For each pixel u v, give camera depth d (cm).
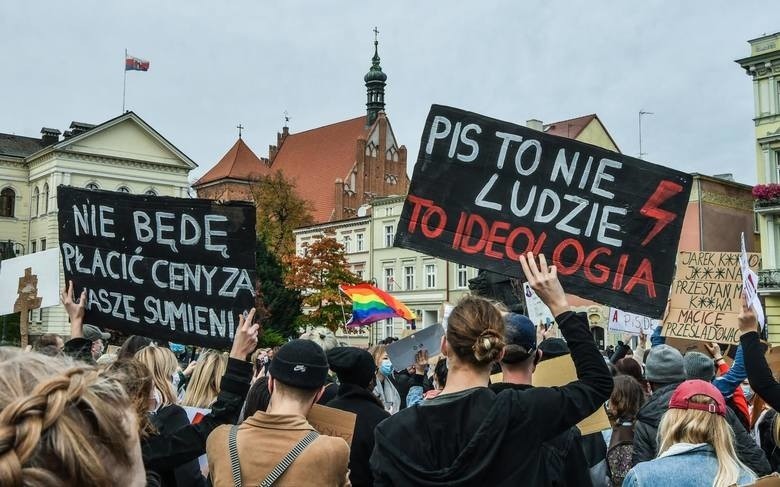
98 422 121
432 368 1051
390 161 8438
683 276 754
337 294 4947
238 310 504
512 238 454
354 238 6112
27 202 5588
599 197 452
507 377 341
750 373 414
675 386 494
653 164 450
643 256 446
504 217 455
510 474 279
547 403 290
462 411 288
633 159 452
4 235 5472
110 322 539
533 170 457
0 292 778
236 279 505
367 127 8525
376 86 8681
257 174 7975
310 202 6888
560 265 450
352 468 430
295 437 317
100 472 116
